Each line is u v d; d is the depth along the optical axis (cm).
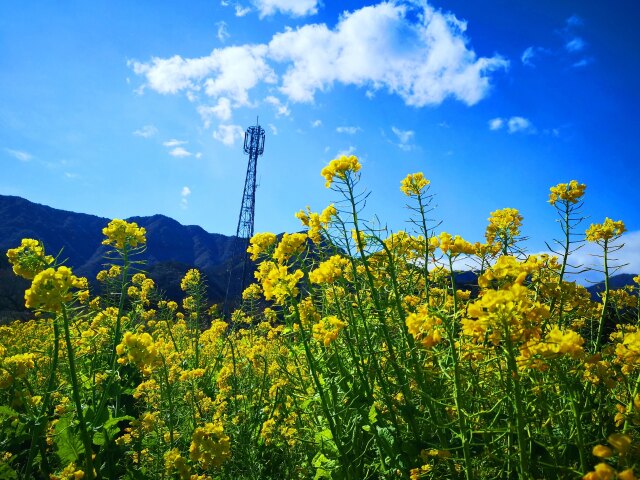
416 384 340
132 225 411
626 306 408
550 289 327
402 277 392
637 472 190
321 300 415
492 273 237
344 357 387
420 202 360
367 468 321
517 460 242
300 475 381
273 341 621
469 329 207
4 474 317
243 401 491
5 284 1511
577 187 339
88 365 488
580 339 210
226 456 314
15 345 766
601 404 276
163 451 382
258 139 3309
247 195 3164
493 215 407
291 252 395
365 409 322
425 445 296
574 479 227
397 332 369
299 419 436
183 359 591
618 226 338
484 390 297
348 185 356
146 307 753
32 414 342
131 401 524
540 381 257
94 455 343
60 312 302
